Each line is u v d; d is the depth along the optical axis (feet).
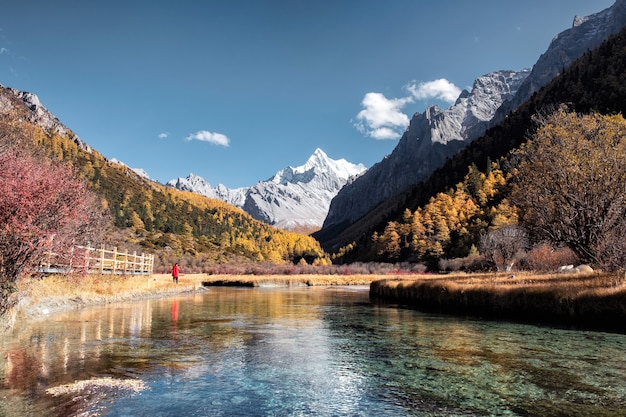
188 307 83.97
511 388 28.27
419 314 74.28
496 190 472.85
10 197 44.80
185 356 37.24
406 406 24.97
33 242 47.03
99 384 28.19
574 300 55.01
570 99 518.78
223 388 28.14
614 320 50.19
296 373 32.14
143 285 112.06
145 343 42.57
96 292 84.84
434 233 454.40
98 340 43.14
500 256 163.12
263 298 120.37
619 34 622.54
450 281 91.25
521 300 63.36
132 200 579.48
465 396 26.73
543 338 46.26
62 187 52.19
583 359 36.22
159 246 386.32
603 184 81.92
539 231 94.63
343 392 27.55
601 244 79.82
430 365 34.65
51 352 37.11
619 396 26.53
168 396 26.22
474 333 50.42
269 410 24.16
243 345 42.88
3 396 25.39
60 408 23.54
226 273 328.49
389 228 516.73
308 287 219.00
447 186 590.96
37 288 64.08
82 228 69.15
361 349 41.32
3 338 42.86
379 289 127.24
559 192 86.38
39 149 112.78
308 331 53.01
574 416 23.24
